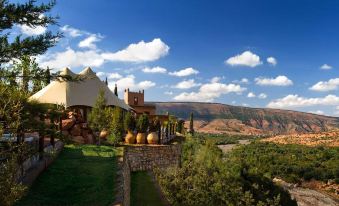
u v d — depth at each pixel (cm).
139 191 2247
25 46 1169
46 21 1202
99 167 1709
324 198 6706
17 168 859
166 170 2750
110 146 2469
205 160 3247
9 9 1112
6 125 894
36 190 1291
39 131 1394
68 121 2428
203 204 2617
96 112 2627
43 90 3234
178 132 4475
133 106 5659
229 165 3509
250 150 13112
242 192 2936
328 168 8931
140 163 2523
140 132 2789
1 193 735
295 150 13262
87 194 1306
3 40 1145
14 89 1235
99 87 3459
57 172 1556
